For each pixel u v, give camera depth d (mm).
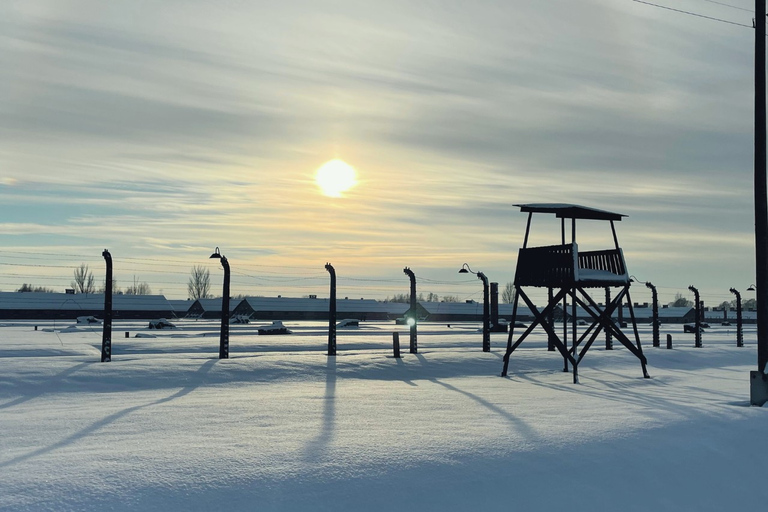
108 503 8305
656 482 10328
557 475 10109
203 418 13977
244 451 10562
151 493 8633
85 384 20062
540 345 44906
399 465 10000
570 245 23703
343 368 25078
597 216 25438
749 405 16359
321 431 12344
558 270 24219
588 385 22156
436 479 9617
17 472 9266
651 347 41781
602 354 33531
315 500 8766
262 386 20812
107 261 25281
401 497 9031
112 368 22500
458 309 126500
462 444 11188
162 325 71625
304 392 19125
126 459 9984
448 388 20516
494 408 15594
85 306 105500
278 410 15219
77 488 8656
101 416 14242
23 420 13703
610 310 25188
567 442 11531
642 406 15969
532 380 23922
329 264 29922
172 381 21141
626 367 30094
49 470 9375
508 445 11211
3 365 22500
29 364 22953
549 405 16188
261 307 115125
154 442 11297
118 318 107688
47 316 101688
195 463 9797
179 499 8531
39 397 17844
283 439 11555
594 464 10617
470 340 52500
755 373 16188
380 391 19469
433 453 10609
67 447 10891
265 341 46375
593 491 9781
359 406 15945
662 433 12430
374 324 95312
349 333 63594
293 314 117062
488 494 9344
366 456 10359
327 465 9867
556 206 24141
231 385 20891
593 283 24875
